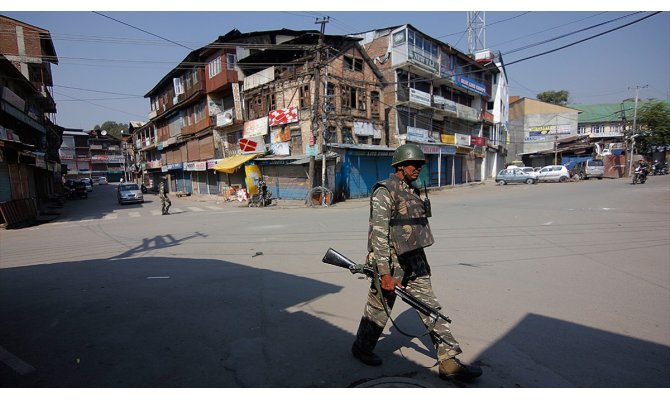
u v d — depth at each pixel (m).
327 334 3.57
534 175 30.69
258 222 12.31
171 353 3.21
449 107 31.39
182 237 9.82
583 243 7.59
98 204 26.28
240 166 25.09
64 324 3.88
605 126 55.47
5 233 12.78
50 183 32.00
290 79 22.20
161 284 5.34
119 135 100.38
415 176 2.88
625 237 8.03
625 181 27.78
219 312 4.18
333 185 20.31
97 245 9.10
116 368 2.96
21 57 24.98
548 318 3.88
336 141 21.62
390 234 2.76
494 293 4.68
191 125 32.09
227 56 25.77
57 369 2.96
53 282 5.59
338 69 22.12
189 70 30.92
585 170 32.12
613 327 3.64
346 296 4.69
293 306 4.34
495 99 41.25
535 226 9.73
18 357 3.17
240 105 25.56
